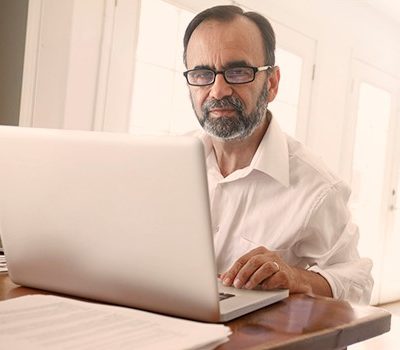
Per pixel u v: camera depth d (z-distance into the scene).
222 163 1.46
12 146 0.71
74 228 0.69
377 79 4.16
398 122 4.47
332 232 1.37
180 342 0.50
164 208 0.61
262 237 1.36
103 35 2.21
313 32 3.42
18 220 0.74
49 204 0.71
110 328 0.54
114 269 0.67
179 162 0.59
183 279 0.62
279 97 3.22
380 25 4.10
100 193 0.66
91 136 0.65
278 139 1.39
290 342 0.55
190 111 2.70
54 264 0.73
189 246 0.61
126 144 0.62
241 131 1.29
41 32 1.95
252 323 0.63
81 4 2.10
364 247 4.18
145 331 0.53
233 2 2.80
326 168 1.45
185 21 2.61
